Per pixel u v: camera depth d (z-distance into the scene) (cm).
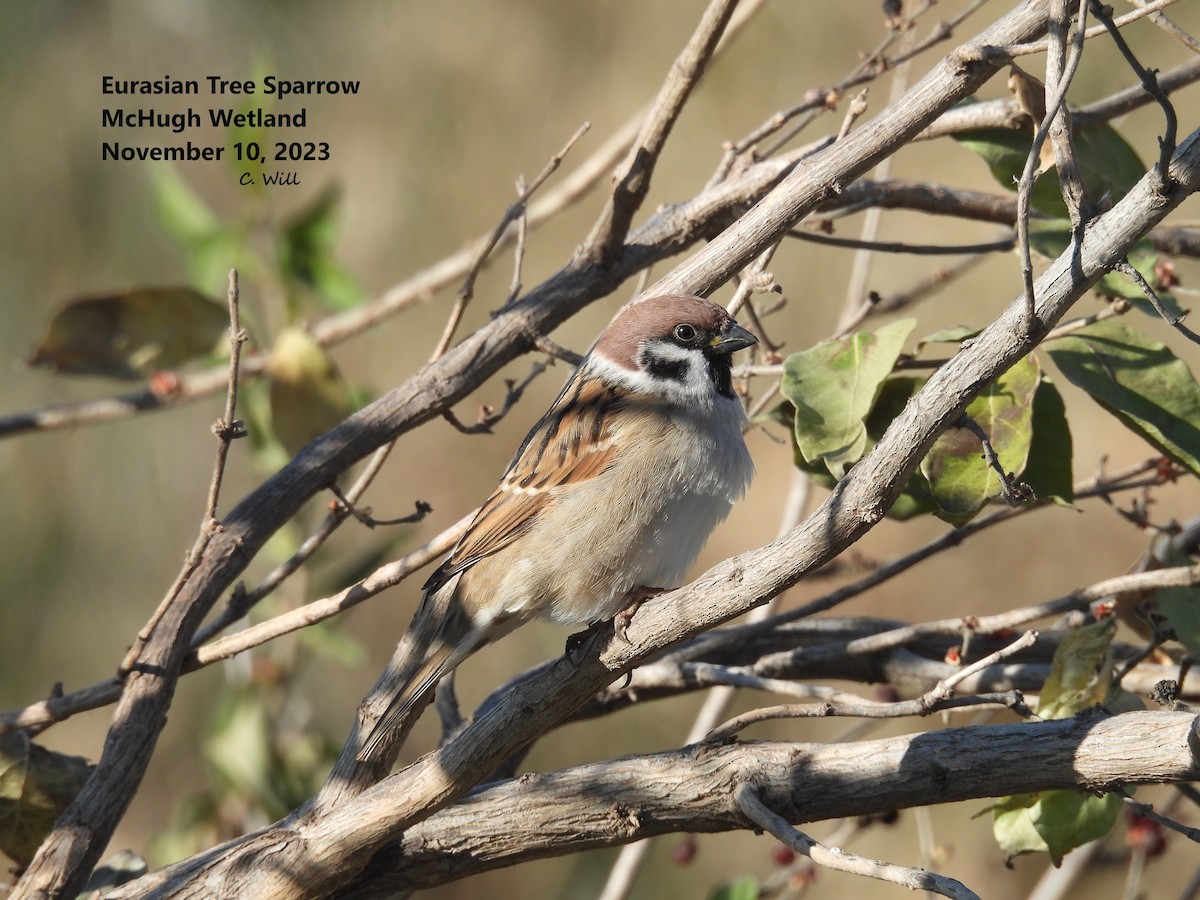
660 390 721
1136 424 657
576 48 1591
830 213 822
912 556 749
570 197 1009
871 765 556
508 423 1598
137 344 955
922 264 1491
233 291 575
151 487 1467
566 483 698
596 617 712
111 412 956
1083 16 508
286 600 962
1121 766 510
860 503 484
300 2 1530
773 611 927
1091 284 485
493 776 736
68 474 1466
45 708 649
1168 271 778
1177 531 729
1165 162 473
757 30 1520
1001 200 829
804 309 1498
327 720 1415
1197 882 839
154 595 1463
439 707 744
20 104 1449
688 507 707
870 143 688
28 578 1443
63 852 601
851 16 1506
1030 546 1534
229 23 1473
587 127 720
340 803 607
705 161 1517
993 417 645
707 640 768
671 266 1333
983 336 477
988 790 538
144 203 1455
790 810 566
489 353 734
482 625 690
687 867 1412
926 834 861
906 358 700
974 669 538
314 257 1041
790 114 765
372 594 662
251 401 979
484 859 594
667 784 575
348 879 587
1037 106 703
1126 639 969
